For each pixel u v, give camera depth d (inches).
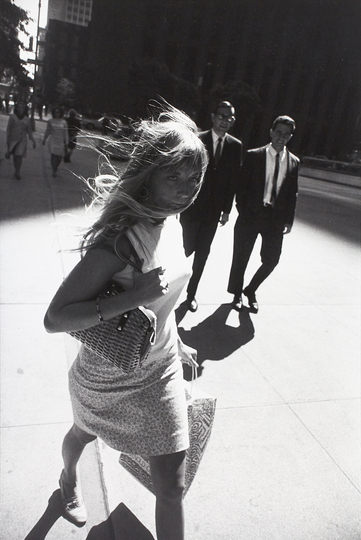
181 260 63.1
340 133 2164.1
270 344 155.6
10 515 82.1
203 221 166.1
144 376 62.0
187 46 2134.6
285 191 164.2
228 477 95.7
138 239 55.8
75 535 79.9
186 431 64.6
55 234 237.1
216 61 2162.9
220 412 116.3
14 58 1342.3
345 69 2112.5
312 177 1068.5
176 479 63.2
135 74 1633.9
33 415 106.0
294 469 100.0
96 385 63.5
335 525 87.1
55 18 2888.8
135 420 63.3
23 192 338.0
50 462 94.0
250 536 83.0
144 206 55.4
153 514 85.7
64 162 538.9
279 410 119.9
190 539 81.2
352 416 120.8
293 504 90.8
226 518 86.1
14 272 183.3
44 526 80.7
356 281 234.4
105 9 2368.4
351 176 1301.7
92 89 2074.3
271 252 171.8
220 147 163.0
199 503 88.7
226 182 164.7
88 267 53.6
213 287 203.2
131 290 53.6
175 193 55.1
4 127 941.2
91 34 2704.2
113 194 56.1
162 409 62.7
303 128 2172.7
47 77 2765.7
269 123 2185.0
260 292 204.4
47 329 57.2
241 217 169.0
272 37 2119.8
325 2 2052.2
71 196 343.3
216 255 250.5
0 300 158.4
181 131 54.7
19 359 126.2
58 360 128.0
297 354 150.8
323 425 116.0
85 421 67.2
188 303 176.4
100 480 91.6
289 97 2166.6
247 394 125.4
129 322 53.6
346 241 327.3
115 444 65.7
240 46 2138.3
